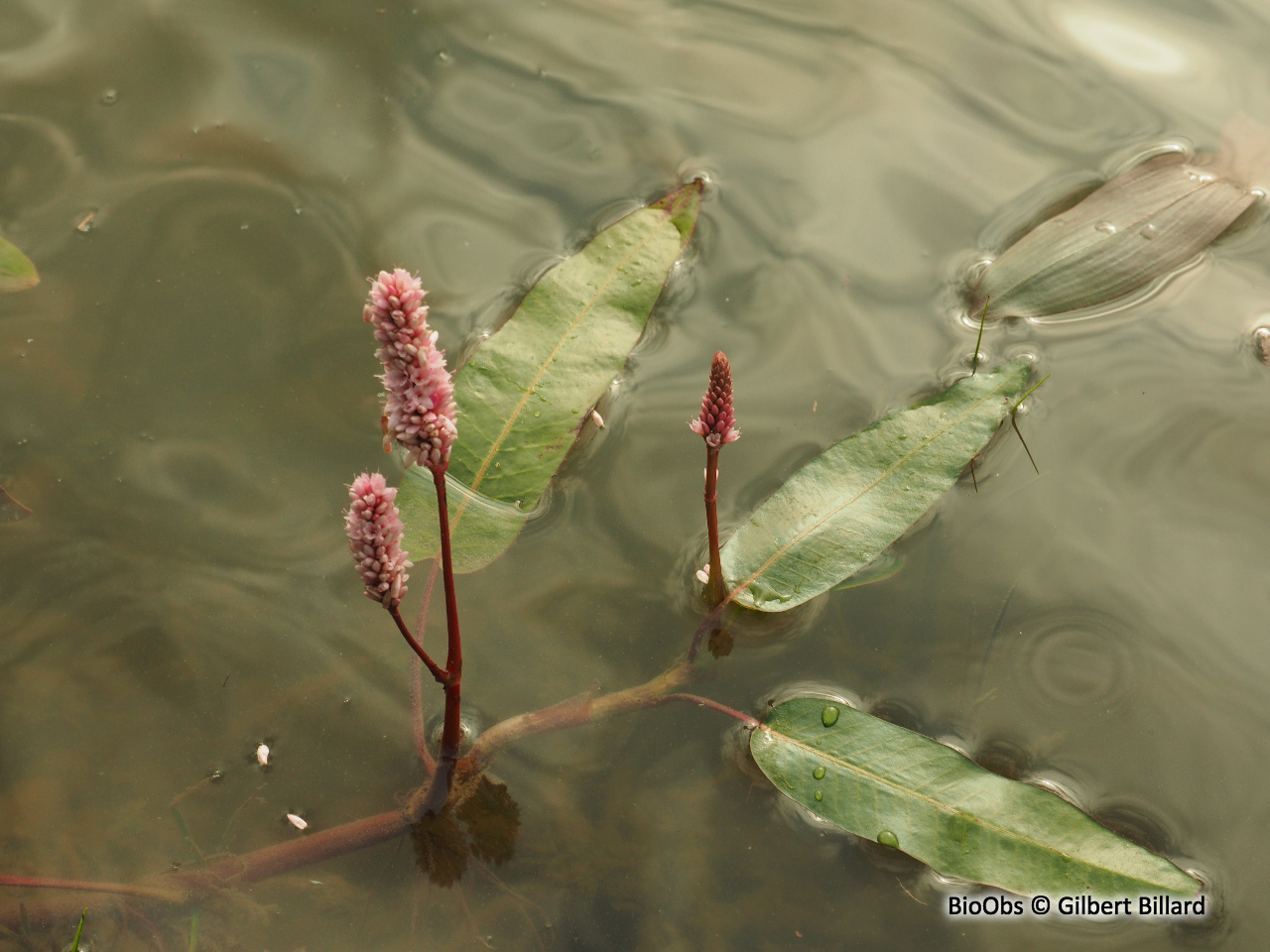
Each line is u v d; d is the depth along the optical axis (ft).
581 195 3.31
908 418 3.08
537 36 3.48
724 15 3.58
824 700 2.97
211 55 3.43
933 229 3.29
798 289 3.24
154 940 2.90
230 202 3.28
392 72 3.42
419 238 3.26
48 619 3.03
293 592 3.05
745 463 3.11
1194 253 3.24
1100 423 3.14
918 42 3.48
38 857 2.92
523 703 2.99
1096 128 3.37
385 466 3.11
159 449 3.12
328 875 2.93
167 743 2.97
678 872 2.93
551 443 3.08
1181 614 3.02
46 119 3.34
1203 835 2.93
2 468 3.10
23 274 3.20
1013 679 3.00
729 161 3.35
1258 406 3.15
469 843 2.93
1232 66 3.43
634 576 3.05
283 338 3.19
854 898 2.92
